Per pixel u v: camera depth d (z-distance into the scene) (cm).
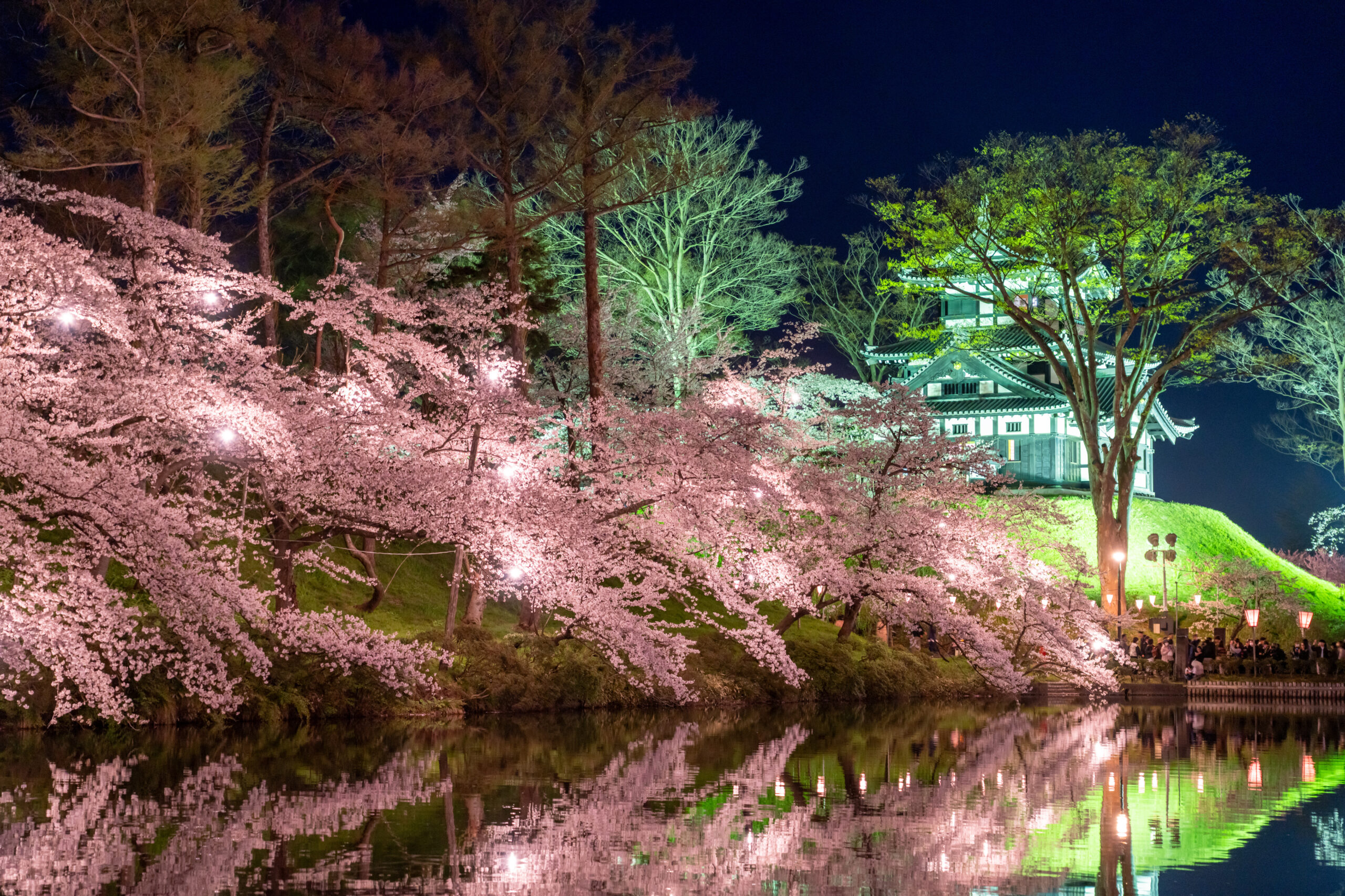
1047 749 2030
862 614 4069
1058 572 3775
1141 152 4553
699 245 6116
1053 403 6581
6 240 1758
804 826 1167
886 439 3538
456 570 2517
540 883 895
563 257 5816
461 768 1578
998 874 963
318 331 2638
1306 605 5838
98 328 1805
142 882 873
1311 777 1656
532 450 2569
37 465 1567
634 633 2339
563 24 3194
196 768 1520
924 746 2017
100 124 2661
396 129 3181
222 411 1778
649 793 1370
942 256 4988
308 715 2162
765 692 3036
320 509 2292
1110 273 4850
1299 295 4875
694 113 3203
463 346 2655
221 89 2578
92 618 1641
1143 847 1093
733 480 2597
